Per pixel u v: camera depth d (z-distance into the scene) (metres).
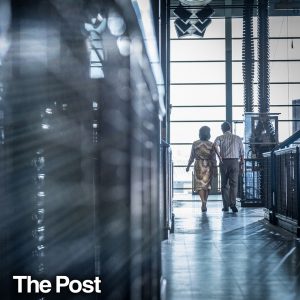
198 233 7.00
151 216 2.86
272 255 5.09
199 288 3.59
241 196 12.67
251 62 14.65
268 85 14.02
